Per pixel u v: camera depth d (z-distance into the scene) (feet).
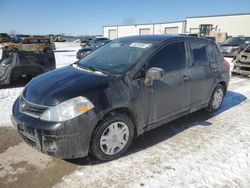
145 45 11.78
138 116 10.57
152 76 10.25
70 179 8.96
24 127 9.09
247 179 9.11
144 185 8.68
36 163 9.96
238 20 139.23
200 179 9.05
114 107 9.48
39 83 10.39
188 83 12.82
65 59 53.31
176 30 166.91
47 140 8.72
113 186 8.62
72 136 8.72
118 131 10.07
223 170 9.63
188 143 11.85
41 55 24.29
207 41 14.94
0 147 11.23
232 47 54.54
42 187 8.54
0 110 16.10
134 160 10.25
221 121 14.82
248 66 28.68
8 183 8.70
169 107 12.10
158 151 11.02
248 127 13.94
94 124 9.05
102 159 9.93
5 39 114.83
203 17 151.84
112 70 10.89
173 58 12.16
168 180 8.97
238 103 18.69
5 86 23.09
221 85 16.22
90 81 9.76
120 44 13.07
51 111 8.75
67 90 9.19
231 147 11.49
